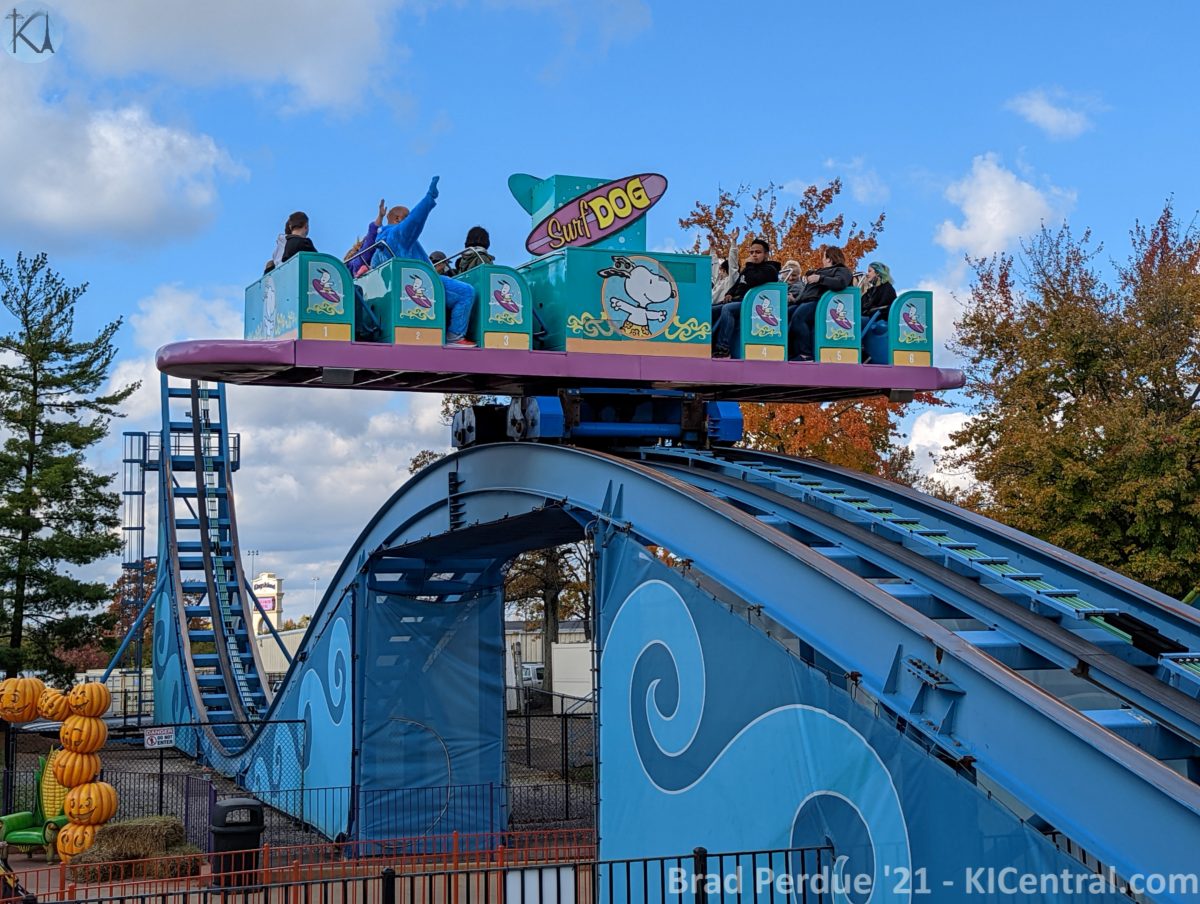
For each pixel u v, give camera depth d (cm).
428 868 2205
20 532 4544
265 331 1786
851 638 1211
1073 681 1324
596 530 1669
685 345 1792
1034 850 976
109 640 4762
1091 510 2948
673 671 1471
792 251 3703
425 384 1875
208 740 3678
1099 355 3366
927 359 1912
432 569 2639
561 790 3175
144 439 4947
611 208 1873
